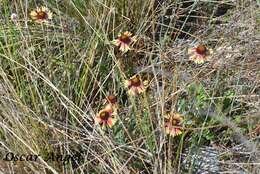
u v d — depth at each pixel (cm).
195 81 136
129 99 135
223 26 164
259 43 151
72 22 161
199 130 130
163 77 132
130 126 130
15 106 130
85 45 149
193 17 173
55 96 137
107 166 116
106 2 157
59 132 126
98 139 123
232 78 143
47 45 147
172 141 124
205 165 128
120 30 154
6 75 134
